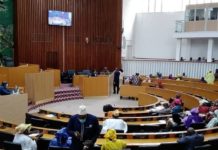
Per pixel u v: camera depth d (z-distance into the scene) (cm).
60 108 1427
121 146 508
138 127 831
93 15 2234
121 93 1764
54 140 572
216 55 2609
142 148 588
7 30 1808
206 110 998
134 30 2992
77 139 503
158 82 1786
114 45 2347
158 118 918
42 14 1977
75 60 2172
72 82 1883
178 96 1203
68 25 2088
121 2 2345
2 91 1064
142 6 2980
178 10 2834
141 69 2688
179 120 852
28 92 1416
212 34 2444
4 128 735
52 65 2053
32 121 881
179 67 2520
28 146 554
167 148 595
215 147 643
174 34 2684
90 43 2238
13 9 1841
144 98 1507
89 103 1592
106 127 706
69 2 2103
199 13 2509
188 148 590
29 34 1914
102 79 1791
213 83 1867
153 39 2934
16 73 1428
